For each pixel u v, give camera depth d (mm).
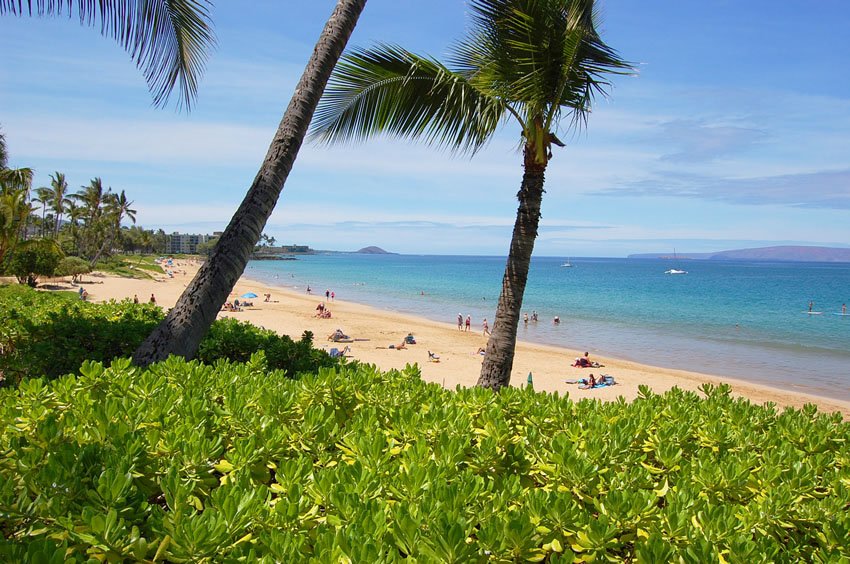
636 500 2111
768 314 47656
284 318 36406
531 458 2697
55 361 5945
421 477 2121
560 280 108188
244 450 2377
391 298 59844
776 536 2332
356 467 2172
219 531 1685
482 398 3566
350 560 1614
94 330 6344
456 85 6629
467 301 56844
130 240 122062
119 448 2211
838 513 2346
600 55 6426
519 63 6277
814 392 19438
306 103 6023
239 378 3740
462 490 2010
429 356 23625
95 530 1664
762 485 2639
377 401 3479
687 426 3277
